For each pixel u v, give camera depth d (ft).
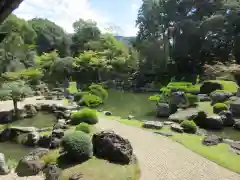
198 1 100.01
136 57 105.40
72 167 20.52
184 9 102.83
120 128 34.73
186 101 48.83
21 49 79.92
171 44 107.76
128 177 19.69
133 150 26.09
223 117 39.78
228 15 90.74
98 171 19.81
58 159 22.08
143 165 22.40
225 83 58.85
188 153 25.31
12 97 42.68
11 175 20.81
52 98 61.16
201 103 50.67
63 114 43.83
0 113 43.75
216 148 26.81
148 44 104.22
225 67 70.23
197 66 97.76
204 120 39.27
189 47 98.48
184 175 20.58
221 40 93.20
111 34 115.44
